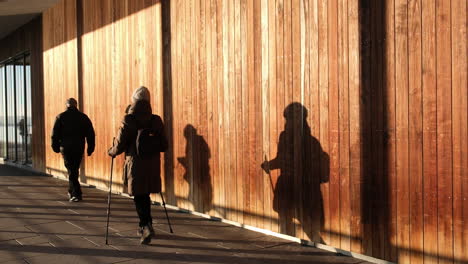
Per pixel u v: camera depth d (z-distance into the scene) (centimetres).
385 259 476
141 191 562
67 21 1076
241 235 599
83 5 1010
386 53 468
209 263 496
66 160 824
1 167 1431
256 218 616
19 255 528
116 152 568
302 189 554
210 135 683
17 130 1448
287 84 566
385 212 475
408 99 454
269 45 586
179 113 744
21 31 1371
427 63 439
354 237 503
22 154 1416
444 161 430
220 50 659
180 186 748
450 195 426
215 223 664
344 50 505
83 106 1024
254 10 605
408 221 456
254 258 510
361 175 494
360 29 489
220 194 670
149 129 570
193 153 717
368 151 488
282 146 575
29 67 1335
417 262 450
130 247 555
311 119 540
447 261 428
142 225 577
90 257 519
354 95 497
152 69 800
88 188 982
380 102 475
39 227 651
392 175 468
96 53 964
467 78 414
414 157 451
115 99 902
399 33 458
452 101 423
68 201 835
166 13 762
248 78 617
